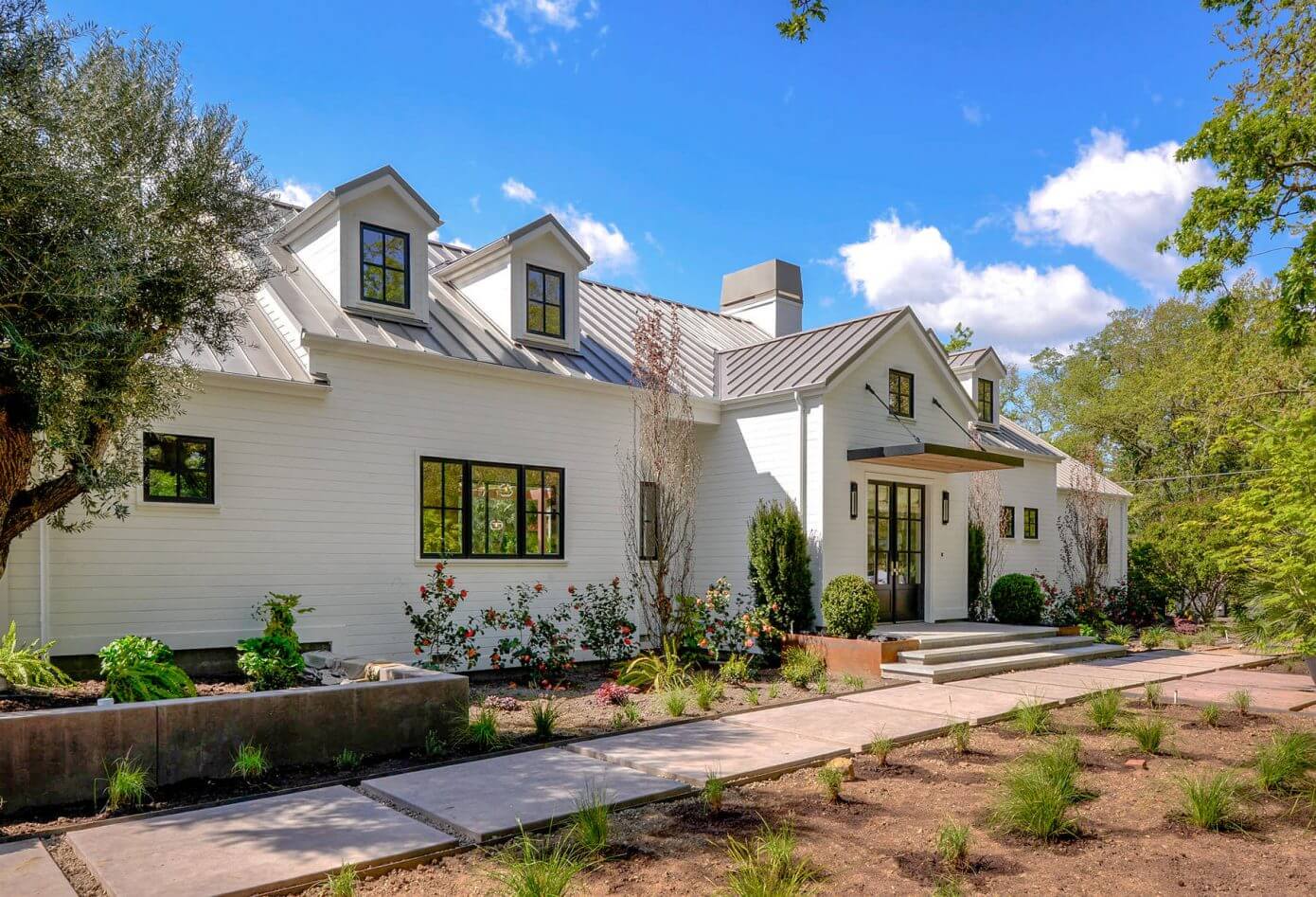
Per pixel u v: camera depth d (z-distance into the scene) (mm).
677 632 11680
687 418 12141
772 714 8469
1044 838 4746
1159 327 35844
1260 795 5609
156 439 9023
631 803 5363
